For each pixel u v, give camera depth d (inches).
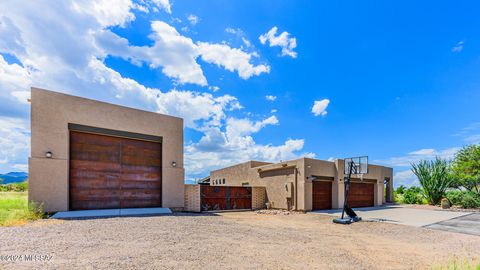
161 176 536.7
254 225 389.4
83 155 444.1
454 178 852.6
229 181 984.9
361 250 254.8
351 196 798.5
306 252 234.4
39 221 330.6
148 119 523.8
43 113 404.2
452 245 289.4
